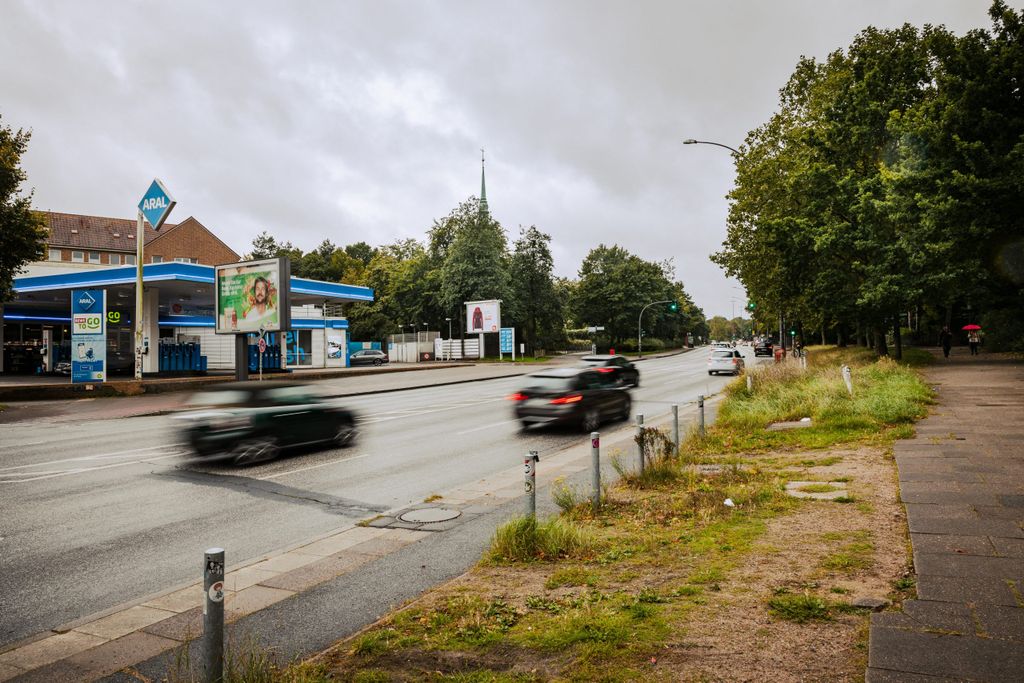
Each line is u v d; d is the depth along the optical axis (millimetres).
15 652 4516
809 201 33844
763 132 39188
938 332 53125
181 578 6215
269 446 12305
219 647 3289
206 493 9820
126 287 38188
